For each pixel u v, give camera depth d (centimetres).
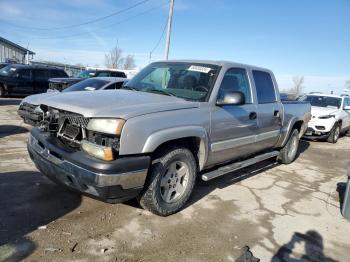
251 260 224
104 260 311
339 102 1243
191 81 464
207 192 510
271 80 602
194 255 334
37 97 774
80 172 335
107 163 328
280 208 479
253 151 561
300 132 750
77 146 360
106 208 415
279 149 708
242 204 477
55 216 383
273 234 396
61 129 377
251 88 534
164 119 374
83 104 371
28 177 495
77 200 429
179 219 407
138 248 336
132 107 368
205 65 483
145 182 374
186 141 426
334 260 353
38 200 420
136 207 426
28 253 309
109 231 362
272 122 584
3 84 1636
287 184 595
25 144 697
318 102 1261
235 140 490
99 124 341
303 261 345
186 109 408
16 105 1390
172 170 401
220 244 360
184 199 420
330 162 831
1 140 716
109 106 364
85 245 331
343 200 502
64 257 309
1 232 339
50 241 332
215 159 468
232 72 493
